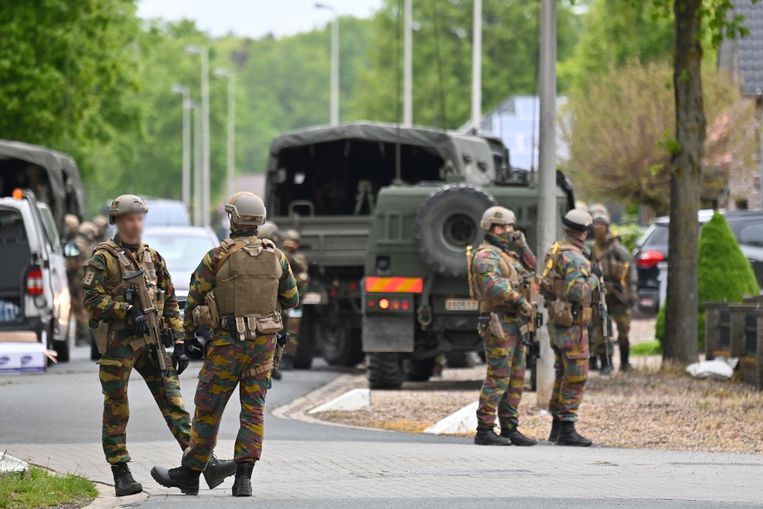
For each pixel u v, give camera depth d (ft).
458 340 189.57
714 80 407.85
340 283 222.69
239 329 97.30
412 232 188.96
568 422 132.98
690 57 198.18
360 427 148.66
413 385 198.59
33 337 117.50
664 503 92.68
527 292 130.72
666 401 163.43
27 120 403.13
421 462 116.26
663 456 123.13
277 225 223.10
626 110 406.62
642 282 309.22
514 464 115.44
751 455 125.08
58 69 407.85
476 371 223.92
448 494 97.91
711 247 220.64
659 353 238.27
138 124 565.94
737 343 188.65
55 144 414.00
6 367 112.88
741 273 220.84
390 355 188.55
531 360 179.63
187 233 232.53
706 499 95.20
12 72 400.06
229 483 108.37
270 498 95.91
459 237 187.21
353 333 224.94
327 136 223.10
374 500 94.12
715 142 403.75
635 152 404.57
